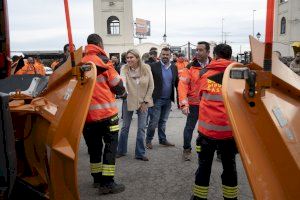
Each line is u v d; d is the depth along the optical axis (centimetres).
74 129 309
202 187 384
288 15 4416
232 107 231
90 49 458
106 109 462
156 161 625
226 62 365
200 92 387
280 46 4575
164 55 693
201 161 384
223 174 382
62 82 368
